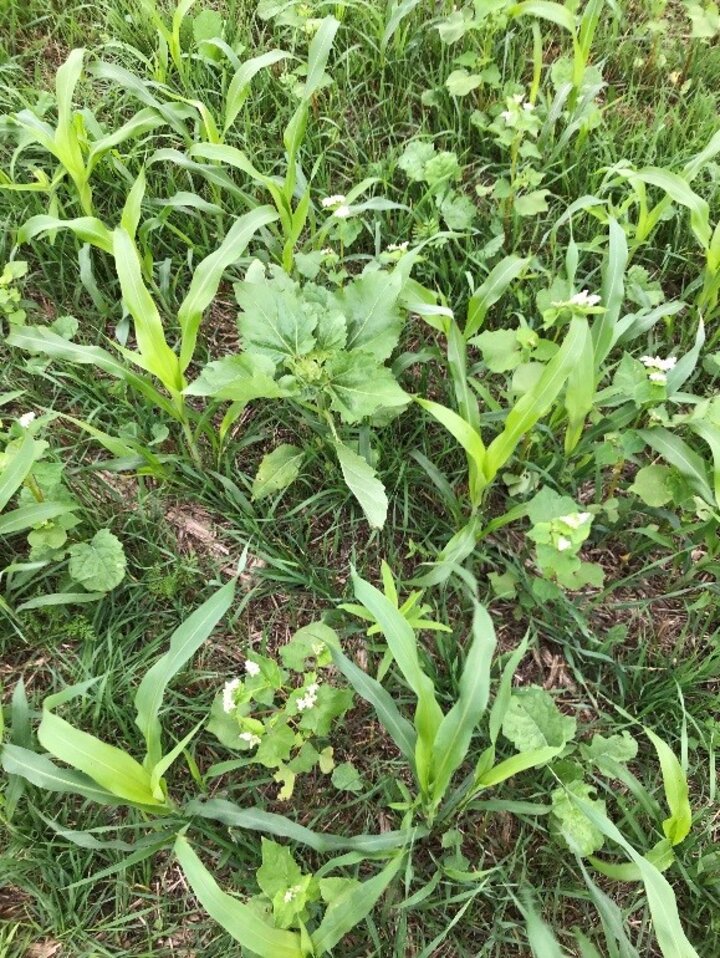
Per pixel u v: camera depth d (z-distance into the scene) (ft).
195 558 3.38
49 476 3.06
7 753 2.54
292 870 2.47
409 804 2.68
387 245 4.11
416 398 2.88
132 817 2.87
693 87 4.61
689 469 3.00
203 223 3.97
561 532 2.76
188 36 4.59
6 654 3.26
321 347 3.03
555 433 3.54
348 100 4.44
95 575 3.07
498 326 3.92
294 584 3.38
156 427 3.49
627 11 4.85
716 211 4.11
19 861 2.79
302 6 4.23
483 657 2.38
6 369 3.69
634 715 3.13
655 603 3.41
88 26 4.73
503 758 2.98
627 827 2.91
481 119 4.17
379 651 3.16
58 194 4.13
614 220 3.16
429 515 3.47
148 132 4.30
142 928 2.81
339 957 2.70
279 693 3.12
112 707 2.97
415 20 4.58
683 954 2.11
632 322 3.27
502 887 2.81
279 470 3.39
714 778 2.78
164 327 3.88
